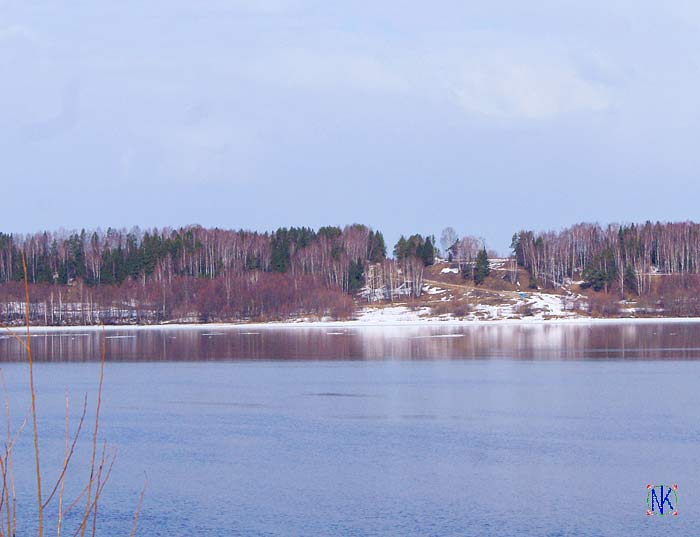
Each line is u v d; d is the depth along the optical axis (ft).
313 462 209.87
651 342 565.53
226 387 361.71
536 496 175.94
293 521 161.17
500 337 636.48
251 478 194.90
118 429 259.80
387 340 625.00
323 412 287.48
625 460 206.90
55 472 205.36
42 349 581.94
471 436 239.50
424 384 361.10
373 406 299.79
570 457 211.00
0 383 385.70
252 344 603.26
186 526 159.84
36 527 162.20
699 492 177.27
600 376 380.17
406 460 210.59
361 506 170.81
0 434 254.47
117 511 171.42
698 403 295.28
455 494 178.40
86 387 368.27
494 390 337.72
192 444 234.79
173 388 360.07
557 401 305.12
